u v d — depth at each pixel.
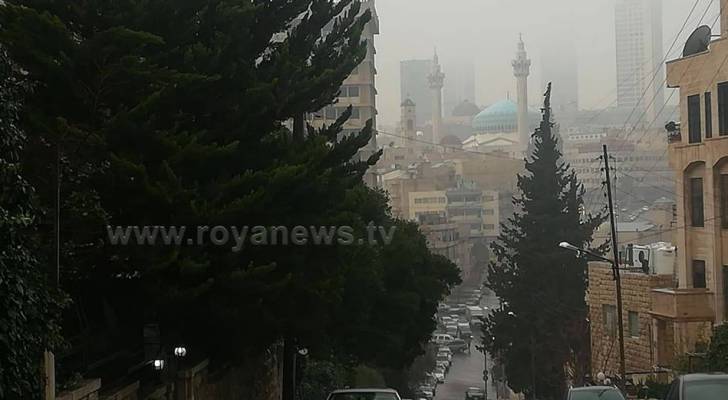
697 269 55.81
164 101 25.66
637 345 63.28
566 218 90.31
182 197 24.59
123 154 24.17
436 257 60.22
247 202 25.27
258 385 41.41
